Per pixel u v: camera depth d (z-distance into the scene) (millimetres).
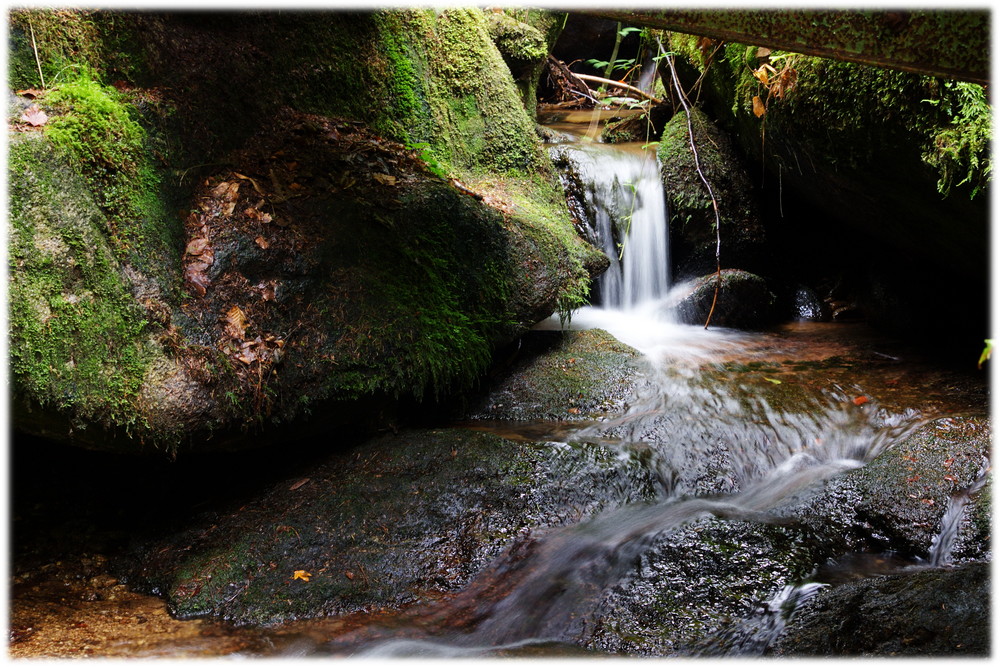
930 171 3908
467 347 4367
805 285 7066
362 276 4055
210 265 3566
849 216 5871
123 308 3176
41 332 2871
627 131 7895
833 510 3646
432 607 3236
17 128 3066
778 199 6973
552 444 4090
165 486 3947
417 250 4344
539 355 5227
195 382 3295
